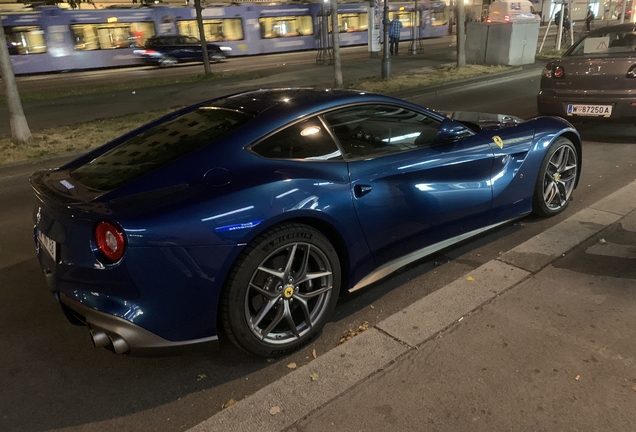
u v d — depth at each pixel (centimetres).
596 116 668
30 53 2345
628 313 304
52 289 274
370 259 321
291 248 273
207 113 333
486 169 383
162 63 2473
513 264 369
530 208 432
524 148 410
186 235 239
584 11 4797
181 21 2631
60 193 275
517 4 1717
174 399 259
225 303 257
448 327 300
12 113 936
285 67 2066
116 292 238
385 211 317
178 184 261
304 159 294
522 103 1086
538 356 270
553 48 2150
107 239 234
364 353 280
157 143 310
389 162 323
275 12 2866
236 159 276
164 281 238
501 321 302
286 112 304
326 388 255
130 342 240
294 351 292
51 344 312
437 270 378
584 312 307
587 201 496
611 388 245
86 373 283
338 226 291
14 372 286
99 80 2061
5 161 830
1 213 588
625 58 637
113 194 257
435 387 251
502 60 1683
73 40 2427
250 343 268
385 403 243
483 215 389
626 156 648
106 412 251
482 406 238
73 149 888
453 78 1452
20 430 241
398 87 1355
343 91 347
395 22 2228
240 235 250
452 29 3906
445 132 349
